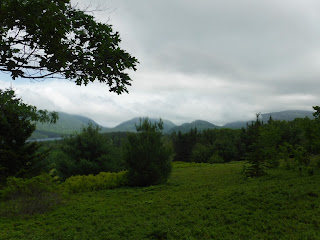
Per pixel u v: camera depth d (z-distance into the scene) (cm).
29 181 1075
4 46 308
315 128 1462
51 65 338
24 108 550
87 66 340
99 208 952
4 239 623
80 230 688
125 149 1580
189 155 6612
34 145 1488
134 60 359
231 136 6488
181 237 567
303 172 1305
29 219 831
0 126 1306
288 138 3656
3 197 1000
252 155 1443
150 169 1504
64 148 1909
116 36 357
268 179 1261
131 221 741
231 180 1418
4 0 270
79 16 326
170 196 1096
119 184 1559
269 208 723
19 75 346
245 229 588
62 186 1412
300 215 625
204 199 946
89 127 2014
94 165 1825
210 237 557
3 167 1267
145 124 1614
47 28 295
